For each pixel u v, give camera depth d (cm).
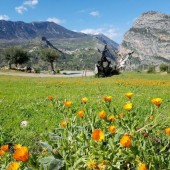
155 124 579
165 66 10706
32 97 2034
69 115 737
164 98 1906
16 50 13925
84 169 481
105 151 475
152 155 497
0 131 1049
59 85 3325
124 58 7612
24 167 499
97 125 623
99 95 2122
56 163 473
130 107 604
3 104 1667
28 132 1025
